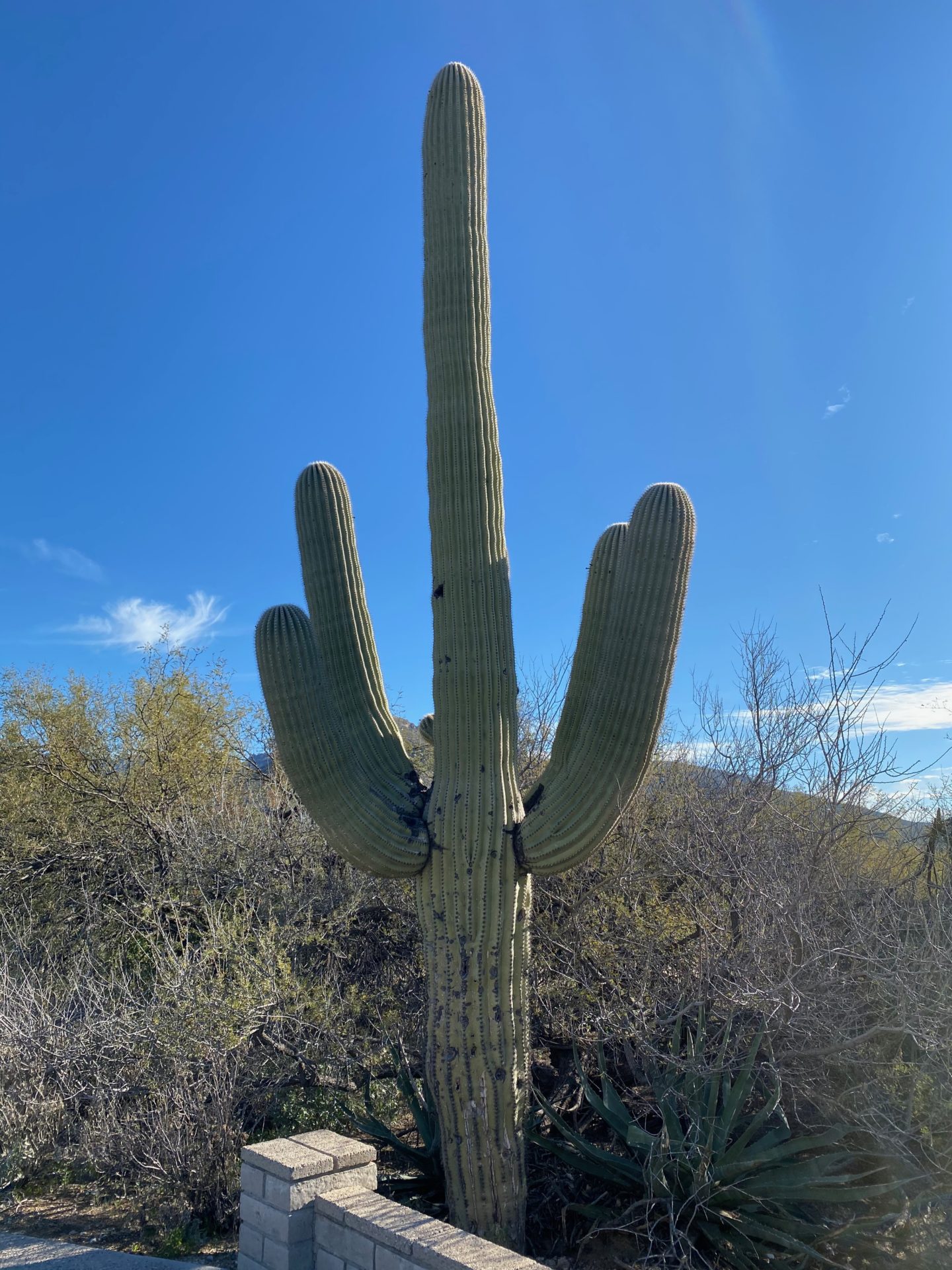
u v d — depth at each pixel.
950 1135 4.38
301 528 5.43
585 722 4.78
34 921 8.70
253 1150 4.01
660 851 6.62
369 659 5.39
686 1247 4.20
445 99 5.42
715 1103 4.63
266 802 9.61
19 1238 4.68
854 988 5.01
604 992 5.78
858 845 6.68
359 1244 3.48
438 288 5.28
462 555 5.03
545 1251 4.65
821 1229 4.14
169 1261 4.38
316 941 6.95
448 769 4.91
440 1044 4.60
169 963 6.52
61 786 10.14
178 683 11.48
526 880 4.83
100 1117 5.34
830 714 6.64
